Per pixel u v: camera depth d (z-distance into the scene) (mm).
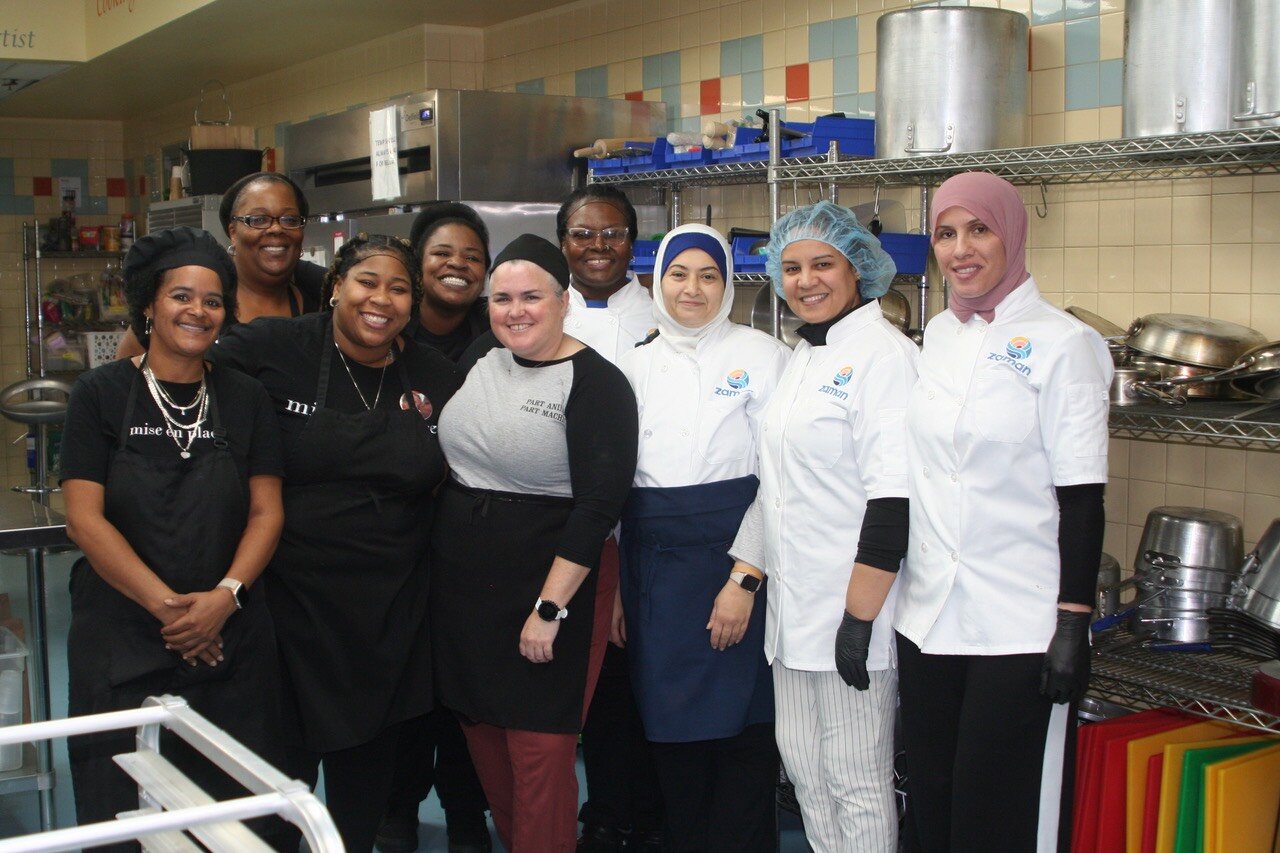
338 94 4898
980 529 1870
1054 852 1893
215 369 2037
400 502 2150
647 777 2617
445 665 2209
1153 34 2094
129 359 1996
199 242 1983
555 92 4055
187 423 1967
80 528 1896
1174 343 2203
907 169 2467
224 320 2123
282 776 1151
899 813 2494
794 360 2160
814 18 3148
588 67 3908
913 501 1964
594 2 3863
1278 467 2301
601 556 2211
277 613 2141
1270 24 1930
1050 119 2623
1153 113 2105
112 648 1934
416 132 3289
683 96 3568
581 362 2115
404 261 2135
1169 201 2432
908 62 2428
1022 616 1852
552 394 2090
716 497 2189
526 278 2057
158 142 6395
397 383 2211
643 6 3676
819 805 2152
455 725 2564
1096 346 1865
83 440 1920
